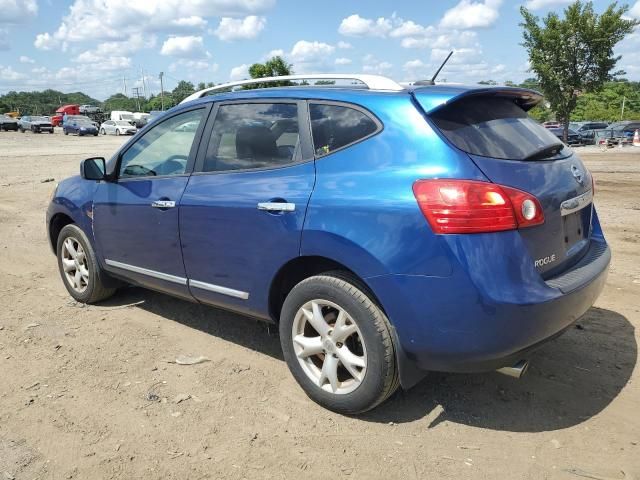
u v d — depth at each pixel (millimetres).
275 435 3195
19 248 7512
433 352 2951
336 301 3213
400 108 3158
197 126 4129
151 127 4516
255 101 3818
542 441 3127
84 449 3070
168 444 3115
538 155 3264
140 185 4406
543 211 3033
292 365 3529
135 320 4883
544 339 2982
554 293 2934
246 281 3676
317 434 3199
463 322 2840
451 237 2811
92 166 4711
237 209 3617
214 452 3049
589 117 76500
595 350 4184
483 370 2979
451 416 3365
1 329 4703
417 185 2924
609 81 22844
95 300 5238
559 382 3738
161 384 3771
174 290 4285
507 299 2777
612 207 9719
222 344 4395
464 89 3215
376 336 3082
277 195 3432
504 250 2822
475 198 2811
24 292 5668
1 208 10633
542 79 23297
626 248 6887
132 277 4660
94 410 3453
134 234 4461
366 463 2951
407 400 3533
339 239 3107
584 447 3070
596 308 4988
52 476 2854
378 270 2984
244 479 2842
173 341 4453
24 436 3184
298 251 3316
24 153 25141
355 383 3246
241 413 3416
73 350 4297
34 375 3902
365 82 3469
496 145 3092
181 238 4047
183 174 4109
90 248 5035
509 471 2883
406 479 2830
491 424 3287
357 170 3182
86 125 46312
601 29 21875
